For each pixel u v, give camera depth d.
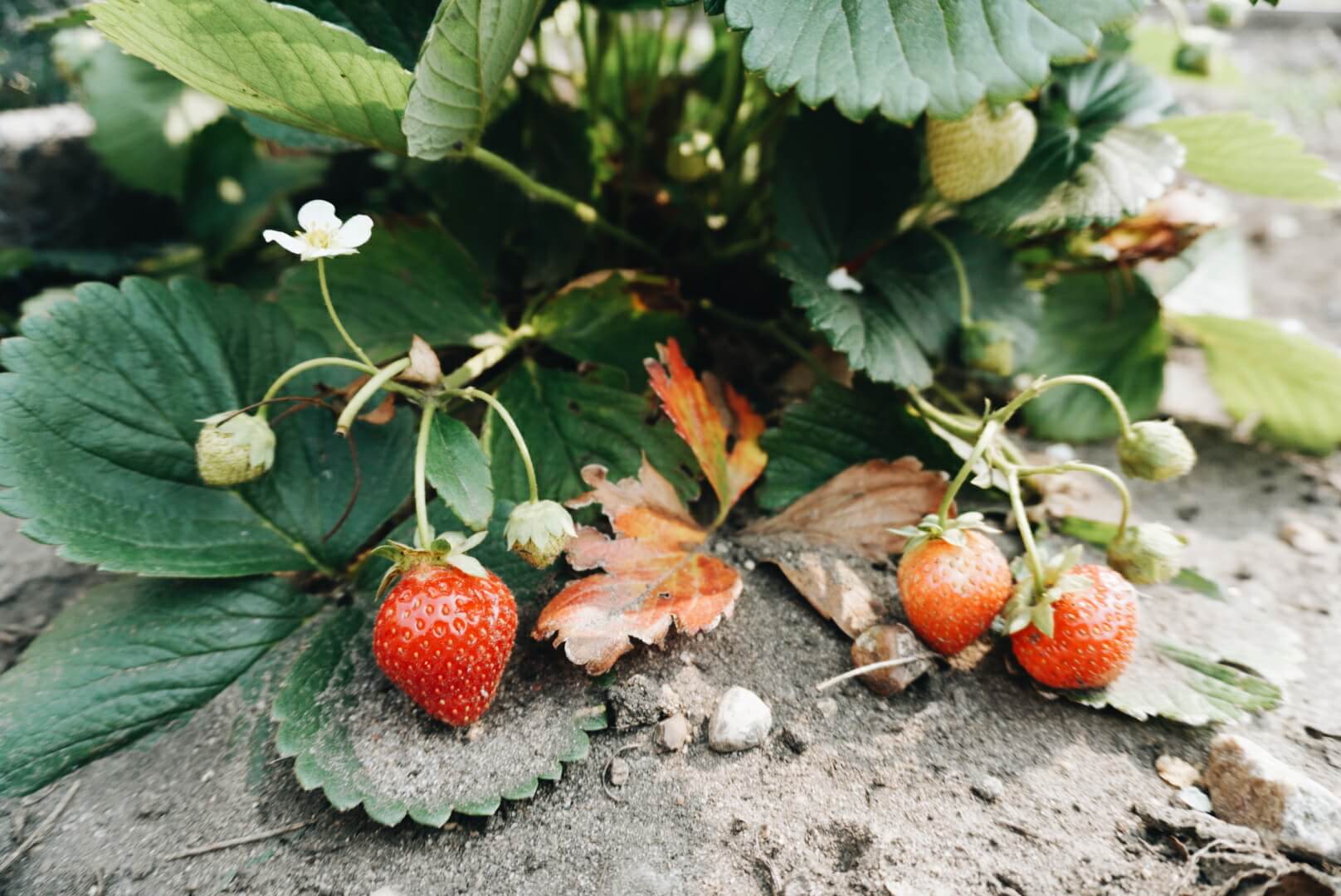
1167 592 0.28
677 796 0.22
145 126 0.39
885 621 0.25
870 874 0.21
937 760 0.23
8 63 0.43
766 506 0.28
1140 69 0.32
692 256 0.35
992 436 0.24
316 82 0.23
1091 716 0.24
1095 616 0.23
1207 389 0.39
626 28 0.44
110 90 0.39
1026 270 0.36
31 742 0.22
